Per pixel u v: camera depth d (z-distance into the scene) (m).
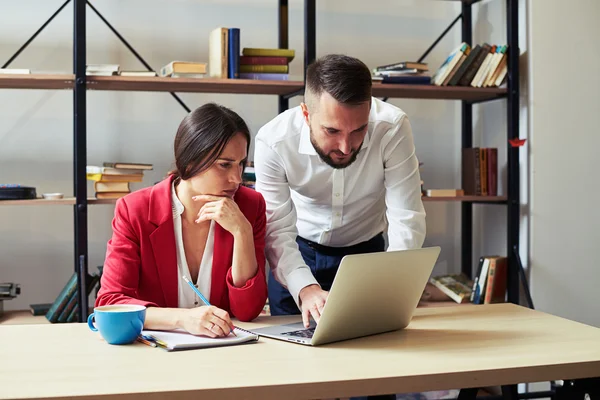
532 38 3.19
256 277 1.71
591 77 3.28
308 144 2.07
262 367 1.27
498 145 3.45
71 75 2.76
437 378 1.25
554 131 3.23
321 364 1.30
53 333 1.55
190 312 1.52
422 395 3.27
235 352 1.39
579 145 3.27
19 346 1.43
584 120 3.27
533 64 3.19
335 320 1.44
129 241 1.69
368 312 1.49
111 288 1.63
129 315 1.43
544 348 1.43
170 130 3.33
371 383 1.21
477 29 3.58
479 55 3.19
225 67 2.94
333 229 2.32
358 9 3.55
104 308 1.49
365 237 2.40
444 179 3.70
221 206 1.67
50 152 3.19
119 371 1.24
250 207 1.82
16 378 1.19
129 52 3.25
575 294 3.28
